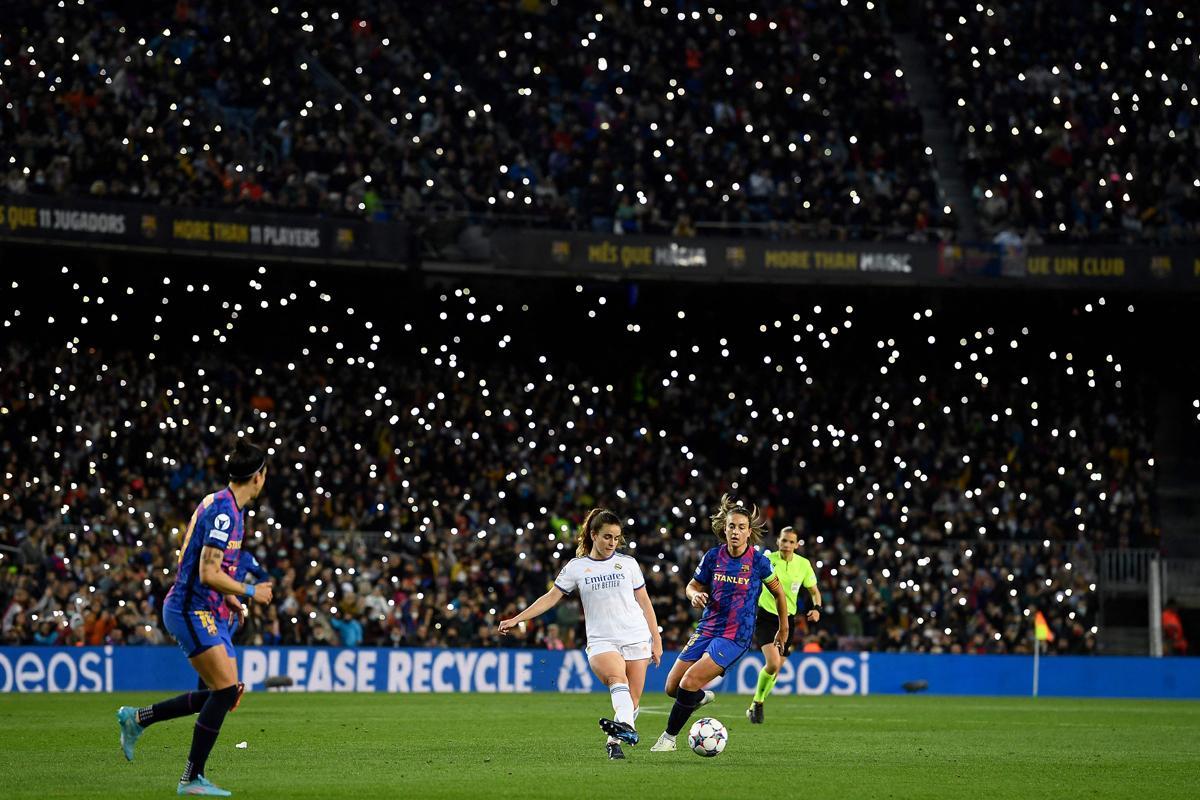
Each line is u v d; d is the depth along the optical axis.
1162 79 107.94
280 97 94.81
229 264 87.62
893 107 104.25
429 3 105.25
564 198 94.19
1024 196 99.94
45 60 86.94
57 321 89.88
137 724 27.34
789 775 30.30
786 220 95.88
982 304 99.25
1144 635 90.25
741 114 103.19
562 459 94.56
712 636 34.12
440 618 80.62
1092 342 102.69
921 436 99.19
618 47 105.88
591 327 100.75
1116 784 29.81
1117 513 95.38
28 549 75.19
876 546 90.94
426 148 95.81
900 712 59.12
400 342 97.56
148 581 74.06
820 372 102.19
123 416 86.56
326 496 87.44
